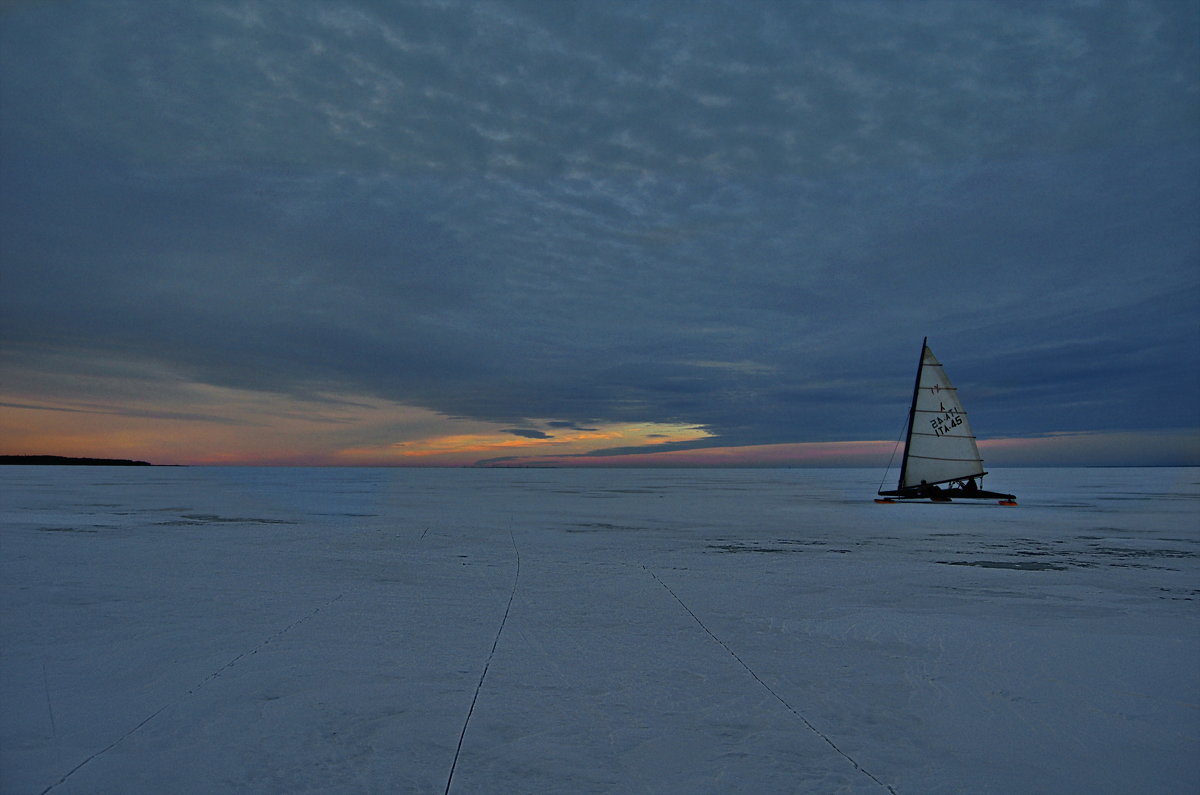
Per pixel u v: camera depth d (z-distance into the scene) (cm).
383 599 1152
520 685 721
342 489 6112
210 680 730
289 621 991
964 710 664
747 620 1018
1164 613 1080
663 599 1170
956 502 4003
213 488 5962
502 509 3584
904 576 1424
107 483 7156
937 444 3772
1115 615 1064
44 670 763
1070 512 3400
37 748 562
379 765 533
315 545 1905
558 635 924
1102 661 822
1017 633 951
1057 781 522
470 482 9931
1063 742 593
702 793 495
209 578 1350
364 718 629
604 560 1648
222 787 497
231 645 863
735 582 1341
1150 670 791
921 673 774
